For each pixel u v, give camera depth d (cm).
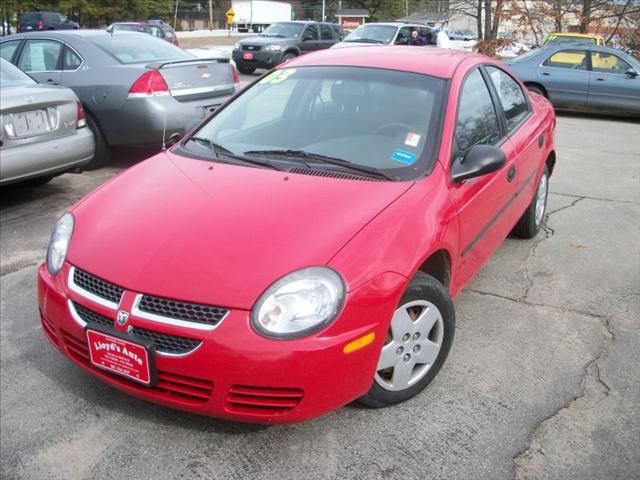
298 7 7462
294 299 232
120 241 266
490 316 374
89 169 703
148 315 239
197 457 258
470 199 321
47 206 575
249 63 1836
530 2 2269
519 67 1285
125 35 730
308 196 280
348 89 356
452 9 2442
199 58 718
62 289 265
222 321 231
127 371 247
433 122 325
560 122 1191
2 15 3619
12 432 273
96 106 662
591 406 290
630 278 434
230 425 276
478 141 356
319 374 233
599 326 365
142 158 756
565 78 1246
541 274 438
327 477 247
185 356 234
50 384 307
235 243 252
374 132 328
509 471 249
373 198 279
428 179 298
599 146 939
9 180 516
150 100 644
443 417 280
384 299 246
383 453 259
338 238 252
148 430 274
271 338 229
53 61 693
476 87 378
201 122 383
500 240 398
